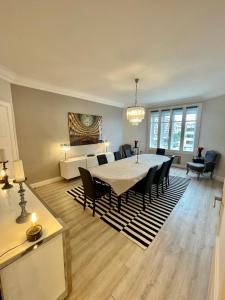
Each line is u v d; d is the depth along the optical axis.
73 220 2.43
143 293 1.36
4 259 0.89
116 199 3.11
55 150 4.09
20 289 0.99
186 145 5.70
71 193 3.40
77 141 4.59
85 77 3.18
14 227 1.18
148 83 3.57
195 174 4.92
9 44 1.96
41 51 2.14
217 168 4.50
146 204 2.93
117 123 6.07
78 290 1.38
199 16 1.48
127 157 4.57
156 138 6.55
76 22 1.57
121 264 1.64
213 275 1.11
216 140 4.60
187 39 1.86
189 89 4.15
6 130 3.04
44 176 3.92
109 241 1.98
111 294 1.35
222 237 0.99
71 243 1.95
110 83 3.58
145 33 1.75
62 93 4.08
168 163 3.33
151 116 6.61
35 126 3.62
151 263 1.66
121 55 2.25
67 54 2.23
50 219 1.28
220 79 3.30
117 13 1.45
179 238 2.04
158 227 2.26
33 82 3.42
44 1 1.31
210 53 2.19
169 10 1.41
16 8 1.38
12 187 1.95
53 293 1.19
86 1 1.31
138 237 2.05
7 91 3.02
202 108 5.08
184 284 1.44
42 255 1.06
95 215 2.56
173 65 2.58
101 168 3.06
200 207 2.85
